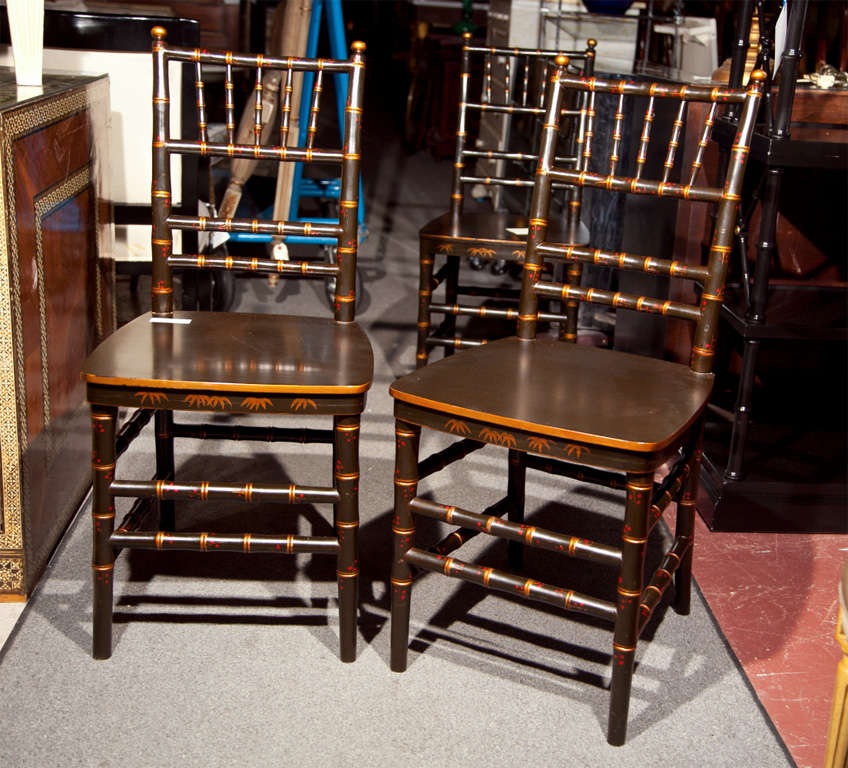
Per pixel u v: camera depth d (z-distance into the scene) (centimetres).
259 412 152
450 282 285
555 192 362
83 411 216
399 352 312
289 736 149
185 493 156
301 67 178
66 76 217
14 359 167
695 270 166
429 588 190
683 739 153
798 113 227
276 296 361
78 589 184
